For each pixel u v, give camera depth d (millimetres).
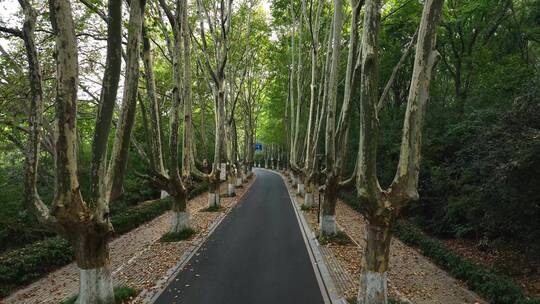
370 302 6961
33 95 6594
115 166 7648
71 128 6328
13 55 11133
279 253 11625
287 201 25016
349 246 12516
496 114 12391
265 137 61500
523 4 19156
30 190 6652
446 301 7941
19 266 9125
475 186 11672
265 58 31844
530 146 8258
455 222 13844
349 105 12000
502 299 7496
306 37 26047
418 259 11133
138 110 21250
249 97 39500
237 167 35938
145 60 12336
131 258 11148
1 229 12680
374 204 6805
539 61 20672
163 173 13305
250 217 18625
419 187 15328
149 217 17797
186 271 9820
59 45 6074
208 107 32031
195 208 21656
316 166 19781
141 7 8062
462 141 14250
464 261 9594
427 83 6633
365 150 6770
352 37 11422
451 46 22047
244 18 26531
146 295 8125
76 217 6531
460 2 20141
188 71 14516
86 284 7004
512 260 11156
